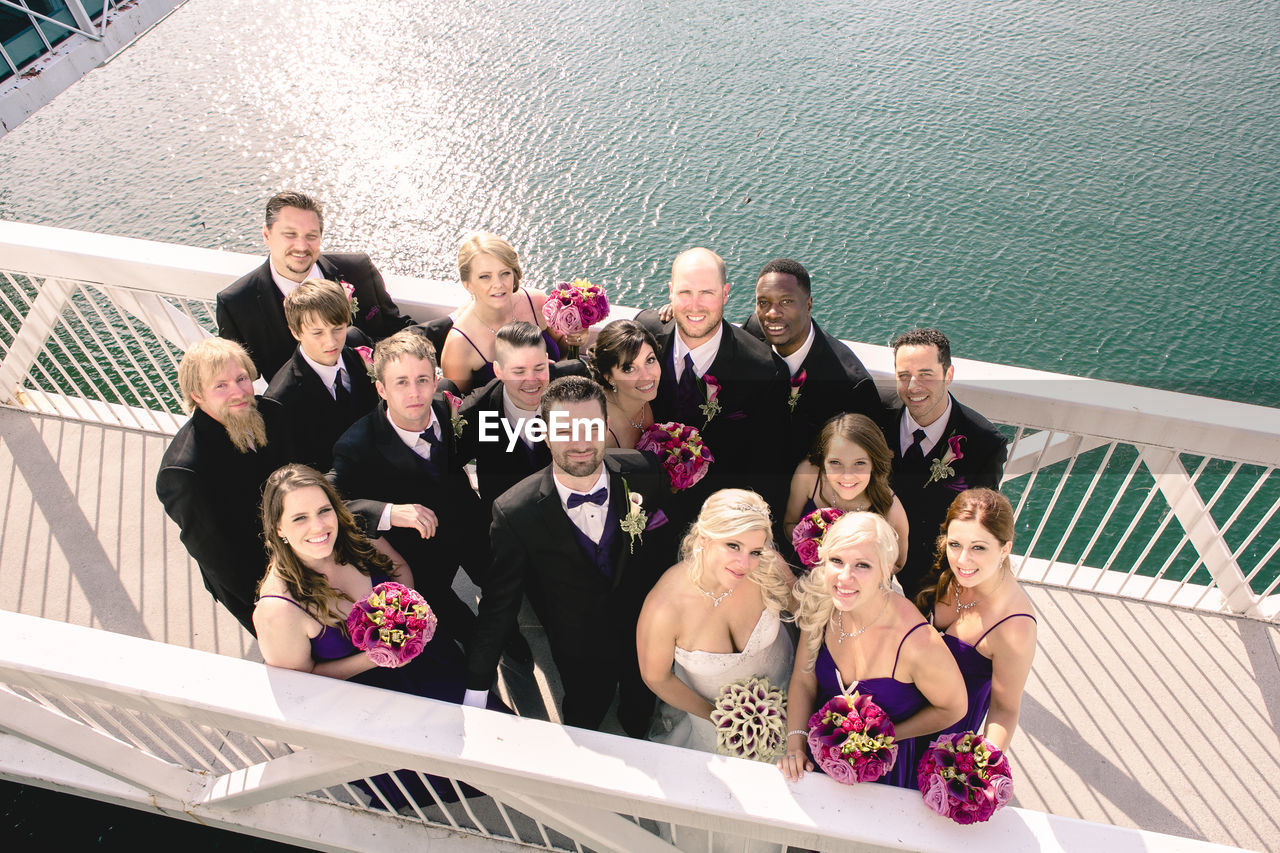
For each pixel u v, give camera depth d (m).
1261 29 24.27
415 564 3.25
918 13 26.05
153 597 4.02
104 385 10.30
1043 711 3.60
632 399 3.24
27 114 15.84
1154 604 3.97
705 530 2.55
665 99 22.00
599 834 2.88
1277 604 3.91
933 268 16.98
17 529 4.29
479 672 2.96
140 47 24.97
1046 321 15.80
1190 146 19.66
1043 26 24.95
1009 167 19.27
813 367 3.42
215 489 3.07
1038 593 4.04
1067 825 2.36
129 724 3.70
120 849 3.74
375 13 26.64
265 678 2.71
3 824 3.80
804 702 2.83
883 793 2.44
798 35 25.06
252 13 26.73
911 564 3.39
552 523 2.82
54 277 4.31
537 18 26.23
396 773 3.32
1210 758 3.44
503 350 3.05
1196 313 15.79
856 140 20.33
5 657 2.72
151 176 18.86
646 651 2.85
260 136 20.67
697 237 17.78
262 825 3.36
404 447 3.12
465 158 19.56
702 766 2.51
